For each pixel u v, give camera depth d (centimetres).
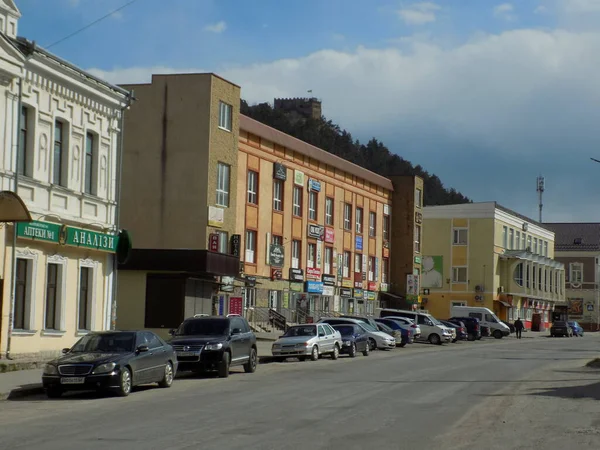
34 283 2780
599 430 1452
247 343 2866
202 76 4784
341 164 6825
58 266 2953
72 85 2964
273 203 5775
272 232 5731
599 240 11900
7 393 2011
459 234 9088
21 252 2703
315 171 6397
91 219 3116
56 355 2880
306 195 6250
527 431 1436
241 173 5319
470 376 2773
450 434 1394
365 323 4850
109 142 3250
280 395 2070
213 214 4781
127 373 2059
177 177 4772
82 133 3058
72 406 1839
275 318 5581
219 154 4862
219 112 4884
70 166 2984
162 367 2269
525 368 3228
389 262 7800
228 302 5066
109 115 3238
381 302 7606
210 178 4769
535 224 10456
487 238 8969
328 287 6544
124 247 3297
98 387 1992
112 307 3288
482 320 7425
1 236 2586
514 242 9700
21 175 2684
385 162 18738
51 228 2819
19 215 2475
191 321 2823
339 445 1263
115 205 3284
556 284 11081
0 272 2588
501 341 6731
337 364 3425
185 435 1364
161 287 4381
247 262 5412
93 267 3166
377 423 1532
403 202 7869
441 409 1775
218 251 4762
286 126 16000
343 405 1841
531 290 9906
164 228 4759
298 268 6091
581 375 2844
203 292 4641
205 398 1994
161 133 4806
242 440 1310
